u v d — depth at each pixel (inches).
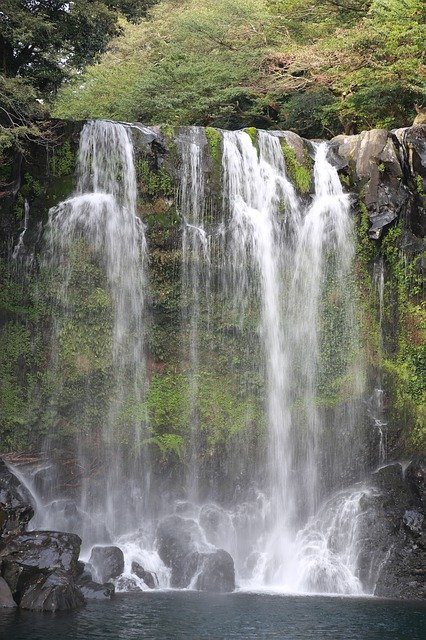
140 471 692.7
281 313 748.0
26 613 476.7
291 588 614.2
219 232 737.6
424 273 761.6
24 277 705.0
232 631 445.7
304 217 764.0
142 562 605.3
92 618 466.0
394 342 765.3
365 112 1003.3
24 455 674.8
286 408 735.1
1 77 669.3
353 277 764.6
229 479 707.4
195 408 716.0
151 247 724.7
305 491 720.3
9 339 693.9
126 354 714.8
